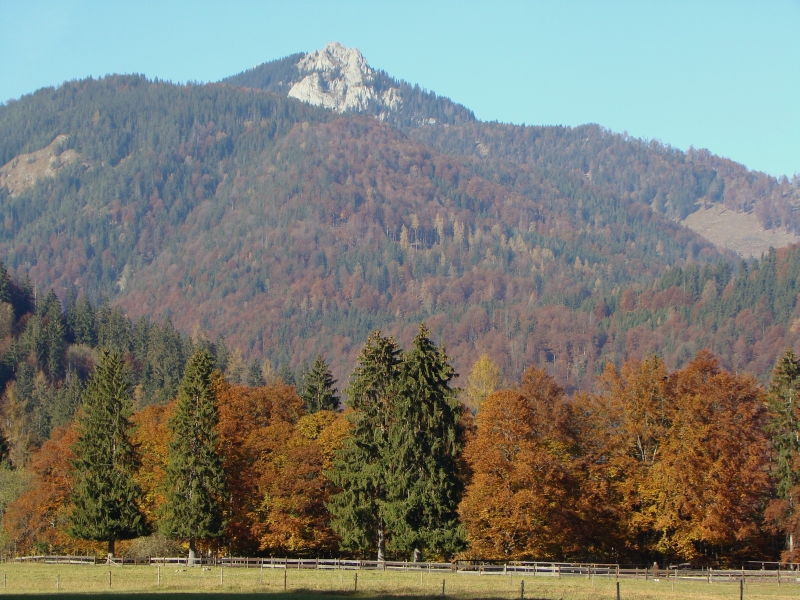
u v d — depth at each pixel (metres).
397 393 119.88
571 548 114.56
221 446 128.12
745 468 109.25
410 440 115.75
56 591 94.25
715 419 112.81
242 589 93.38
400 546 114.44
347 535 117.00
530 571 108.50
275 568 114.75
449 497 114.94
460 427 121.12
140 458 134.25
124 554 132.38
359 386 122.69
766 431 117.75
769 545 117.31
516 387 125.31
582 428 119.88
